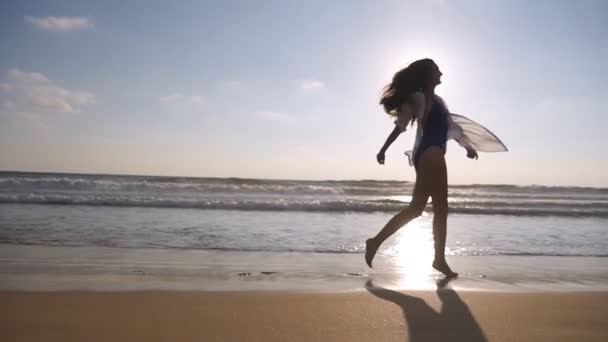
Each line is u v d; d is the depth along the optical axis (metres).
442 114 3.71
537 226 9.01
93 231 6.43
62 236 5.87
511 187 39.16
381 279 3.53
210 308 2.46
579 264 4.58
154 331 2.04
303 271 3.84
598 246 6.26
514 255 5.22
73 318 2.21
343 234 6.86
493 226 8.82
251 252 4.92
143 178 31.89
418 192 3.72
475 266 4.32
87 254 4.44
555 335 2.09
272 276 3.58
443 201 3.68
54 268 3.70
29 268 3.67
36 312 2.30
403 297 2.82
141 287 3.02
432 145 3.66
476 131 3.98
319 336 2.02
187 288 3.01
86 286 3.01
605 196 30.53
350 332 2.09
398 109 3.77
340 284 3.28
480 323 2.27
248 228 7.33
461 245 6.07
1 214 8.34
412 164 4.14
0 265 3.77
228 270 3.81
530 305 2.65
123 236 6.05
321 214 10.52
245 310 2.44
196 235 6.35
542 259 4.88
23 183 19.48
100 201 11.04
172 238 6.01
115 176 35.22
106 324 2.13
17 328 2.04
